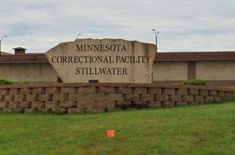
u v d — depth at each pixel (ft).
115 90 55.26
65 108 54.75
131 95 55.77
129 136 36.42
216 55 138.10
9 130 42.09
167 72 141.79
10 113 55.62
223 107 50.57
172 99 57.88
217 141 35.24
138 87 56.13
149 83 60.39
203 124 39.60
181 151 32.68
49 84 55.42
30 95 56.24
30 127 43.11
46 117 49.47
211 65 140.46
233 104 55.31
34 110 55.98
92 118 46.44
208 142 35.09
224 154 32.32
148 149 33.19
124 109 55.36
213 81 140.26
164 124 39.83
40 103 55.83
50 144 35.86
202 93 60.64
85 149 33.78
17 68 142.61
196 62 140.87
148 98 56.49
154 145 33.96
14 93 57.16
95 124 42.04
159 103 56.95
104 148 33.68
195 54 139.23
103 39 63.10
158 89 57.00
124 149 33.30
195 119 41.86
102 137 36.52
